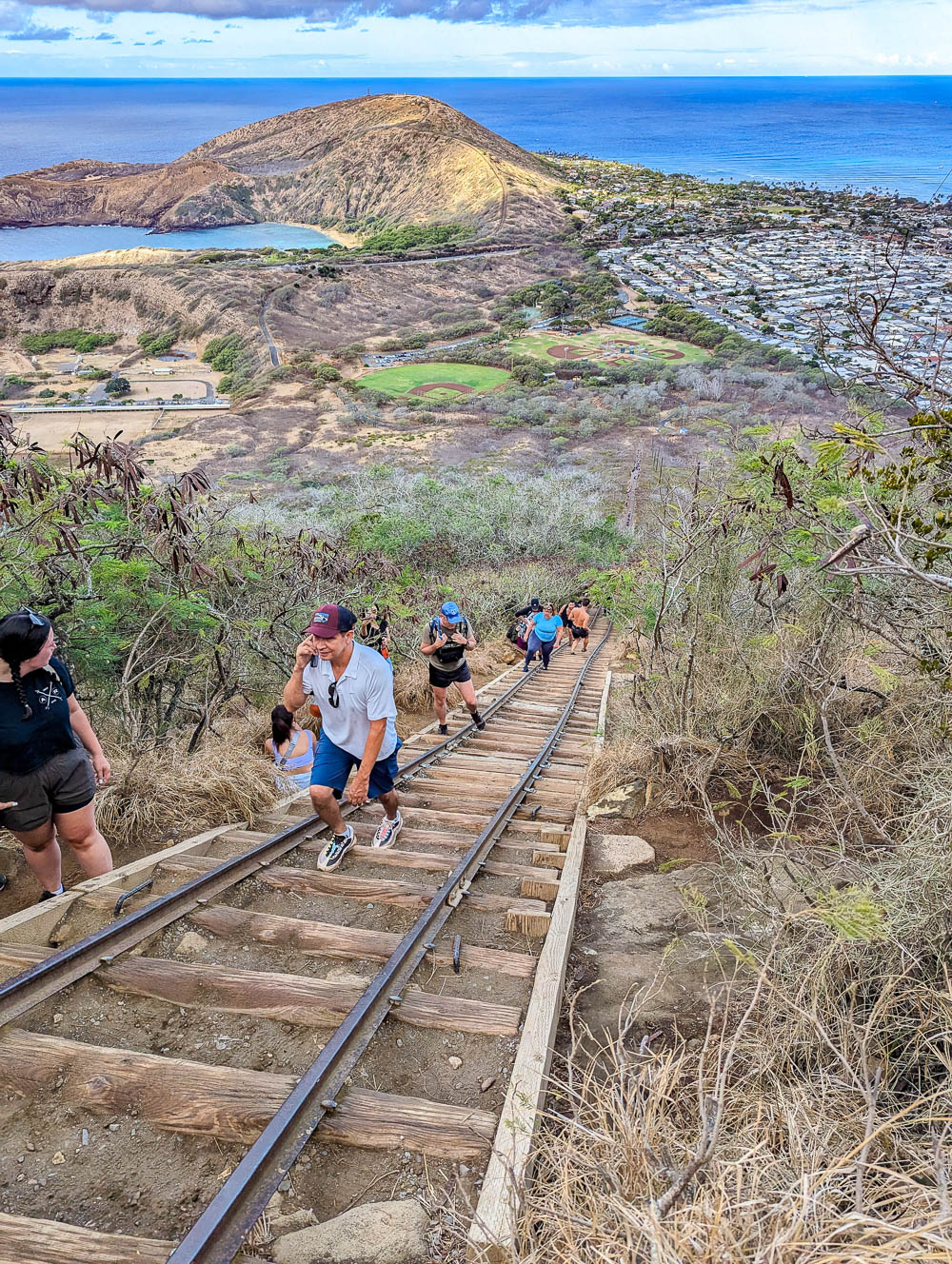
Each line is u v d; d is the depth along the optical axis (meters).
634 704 6.24
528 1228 1.96
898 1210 1.89
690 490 6.12
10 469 5.05
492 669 15.25
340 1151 2.37
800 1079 2.40
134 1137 2.36
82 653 5.59
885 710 4.42
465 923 3.99
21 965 3.12
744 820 4.83
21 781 3.45
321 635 3.98
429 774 7.05
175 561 5.27
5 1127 2.38
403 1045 2.92
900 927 2.68
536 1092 2.56
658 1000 3.36
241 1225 2.02
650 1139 2.06
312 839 4.86
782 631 5.23
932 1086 2.31
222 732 6.54
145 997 3.05
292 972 3.38
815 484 4.37
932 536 3.48
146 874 4.04
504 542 23.92
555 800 6.33
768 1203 1.74
